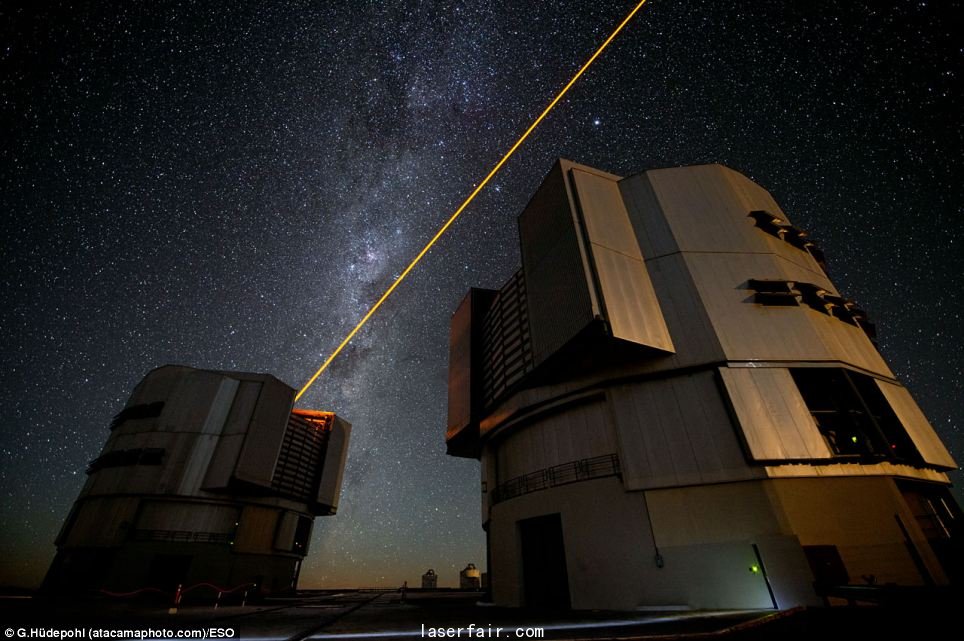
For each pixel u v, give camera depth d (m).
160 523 30.05
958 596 6.43
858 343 17.62
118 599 25.81
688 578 12.98
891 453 14.08
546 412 18.81
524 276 20.61
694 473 14.27
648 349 16.03
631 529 14.33
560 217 19.17
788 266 18.56
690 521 13.72
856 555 12.37
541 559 16.94
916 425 16.05
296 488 37.88
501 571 18.55
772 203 22.12
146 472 31.11
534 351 18.41
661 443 15.17
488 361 24.41
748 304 16.89
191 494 30.98
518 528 18.17
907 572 12.05
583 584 14.65
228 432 33.69
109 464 32.34
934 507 15.97
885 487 13.54
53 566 29.66
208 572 29.84
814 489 13.41
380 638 8.91
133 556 28.44
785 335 16.19
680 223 19.11
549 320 17.91
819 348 15.91
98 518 29.91
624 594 13.66
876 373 16.83
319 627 10.99
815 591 11.58
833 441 14.85
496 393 22.12
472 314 27.25
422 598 28.11
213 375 35.81
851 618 8.72
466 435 24.73
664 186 20.36
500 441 22.38
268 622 12.40
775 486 13.47
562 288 17.67
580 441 17.39
